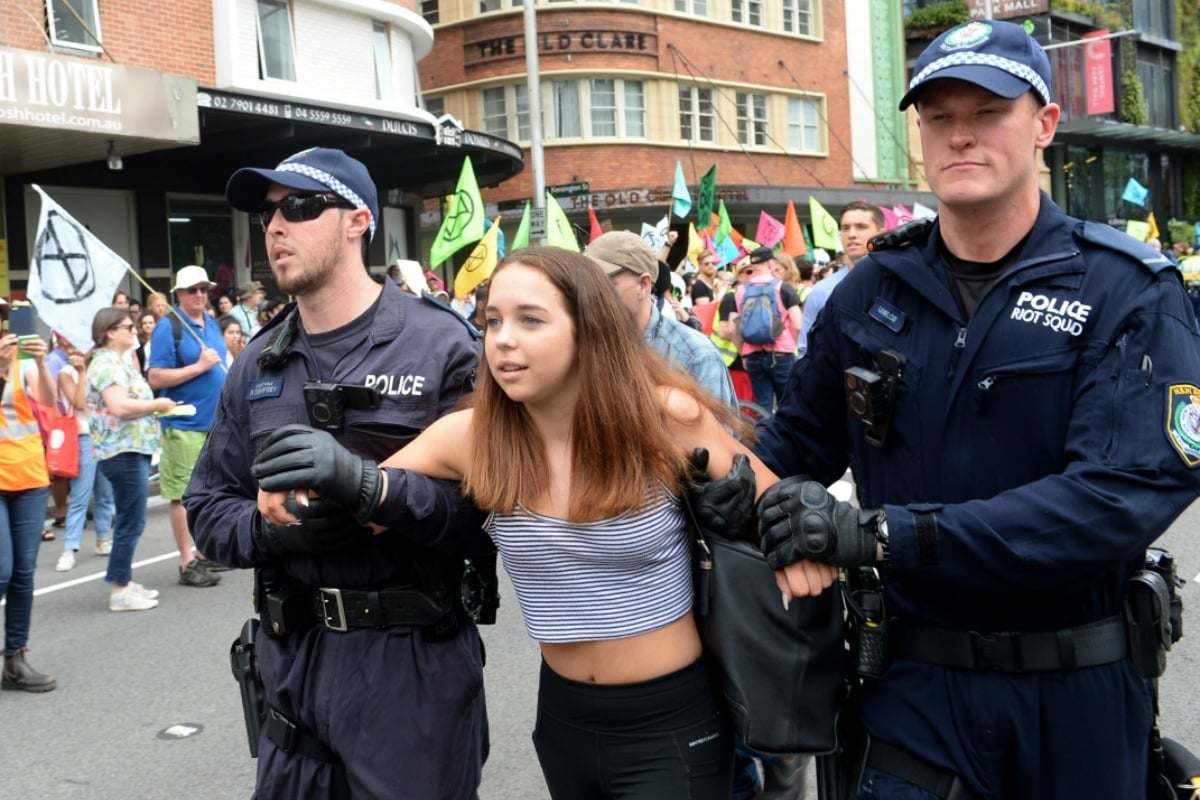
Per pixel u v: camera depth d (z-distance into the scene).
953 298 2.12
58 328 7.00
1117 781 2.06
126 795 4.11
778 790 3.52
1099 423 1.95
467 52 28.48
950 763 2.11
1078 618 2.06
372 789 2.50
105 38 14.41
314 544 2.40
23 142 12.49
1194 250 29.45
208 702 5.05
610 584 2.26
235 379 2.82
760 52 31.52
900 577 2.11
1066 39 43.97
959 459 2.10
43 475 5.19
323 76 17.50
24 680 5.22
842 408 2.42
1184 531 7.38
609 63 28.08
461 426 2.42
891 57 35.91
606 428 2.16
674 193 21.06
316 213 2.64
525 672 5.19
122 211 16.44
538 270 2.19
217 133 15.63
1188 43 52.97
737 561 2.21
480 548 2.52
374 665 2.54
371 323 2.71
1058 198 47.22
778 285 9.48
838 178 34.03
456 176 20.78
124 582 6.59
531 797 3.95
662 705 2.27
